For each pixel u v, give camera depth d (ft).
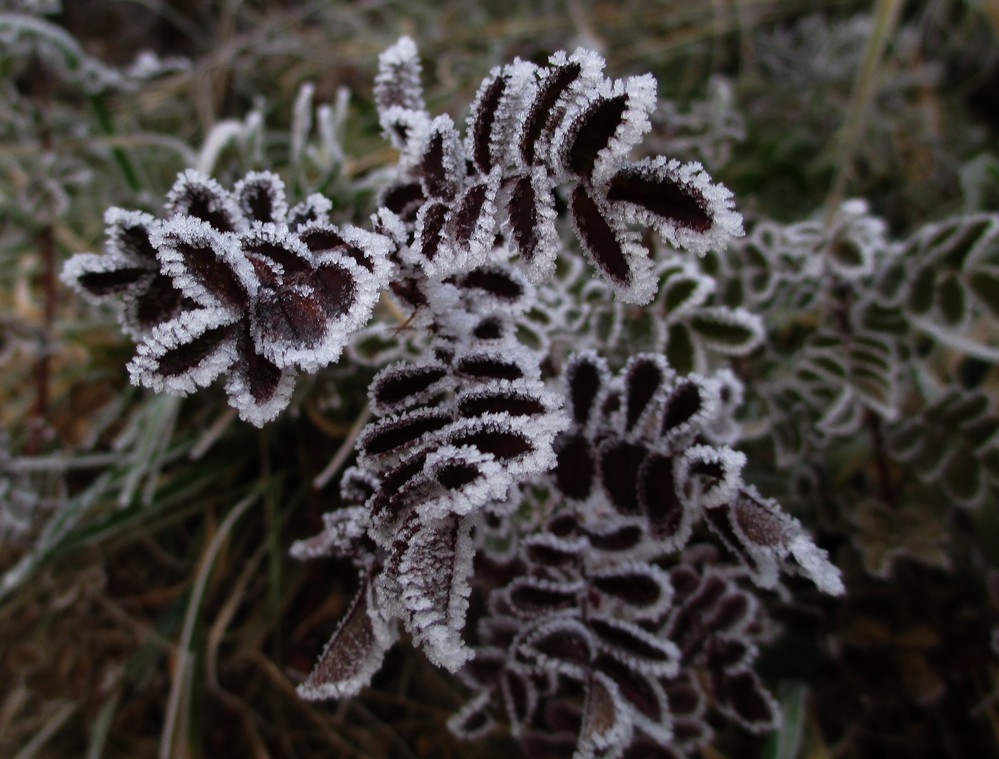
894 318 0.61
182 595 0.69
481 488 0.35
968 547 0.66
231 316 0.33
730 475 0.40
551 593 0.47
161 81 1.05
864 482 0.71
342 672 0.39
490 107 0.36
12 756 0.68
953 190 0.97
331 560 0.70
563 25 1.15
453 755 0.65
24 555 0.71
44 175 0.75
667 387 0.44
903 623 0.64
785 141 1.01
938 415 0.61
